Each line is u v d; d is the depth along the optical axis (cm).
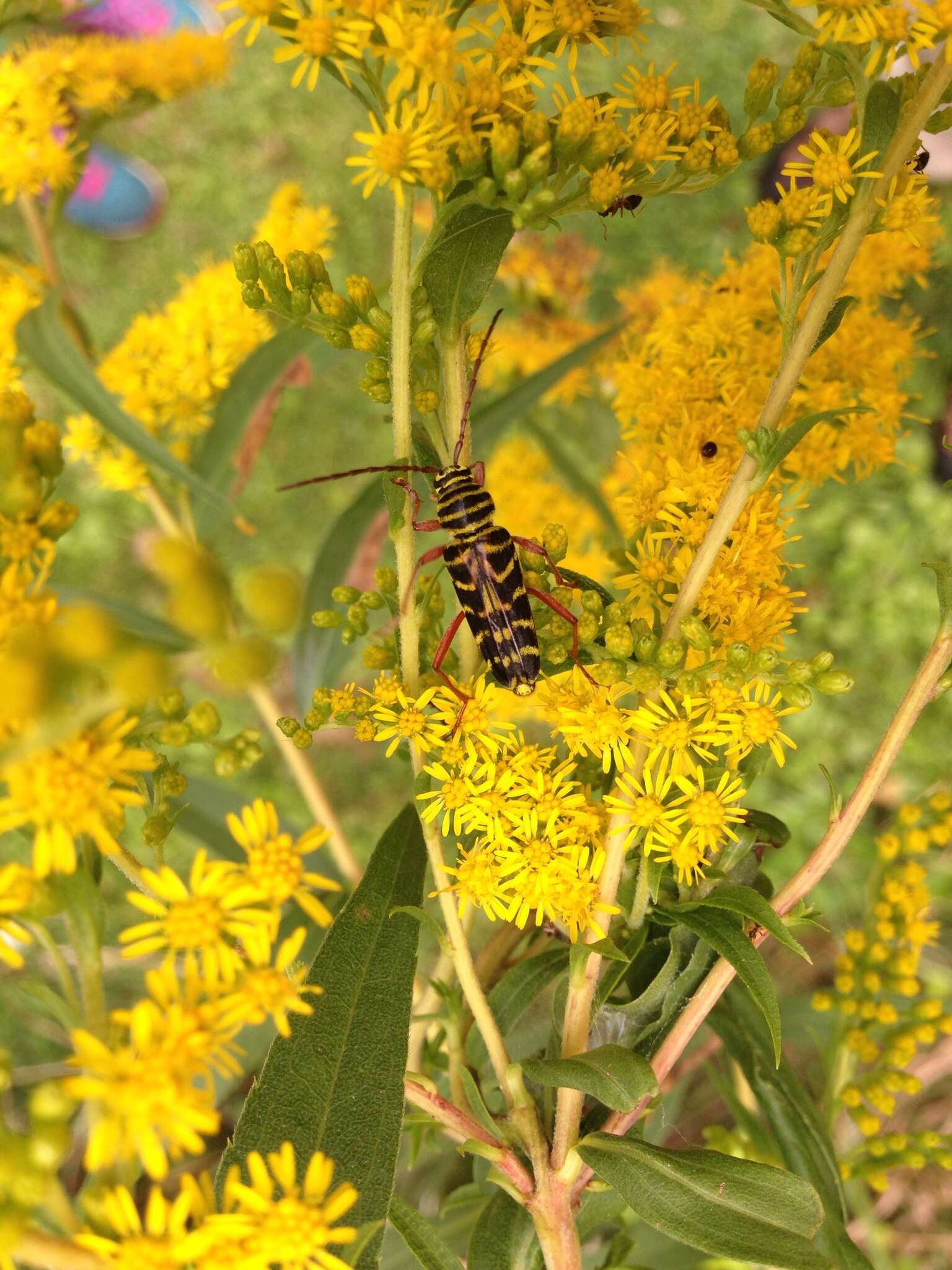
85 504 29
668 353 11
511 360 16
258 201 32
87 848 7
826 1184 9
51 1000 7
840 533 28
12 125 12
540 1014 10
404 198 8
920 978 21
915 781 26
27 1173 6
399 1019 8
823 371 11
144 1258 6
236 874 7
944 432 28
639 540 9
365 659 9
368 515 13
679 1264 12
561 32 8
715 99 9
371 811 27
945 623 8
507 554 9
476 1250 9
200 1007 6
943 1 7
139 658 6
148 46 12
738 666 8
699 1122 19
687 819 8
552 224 8
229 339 12
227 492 13
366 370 9
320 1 7
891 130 8
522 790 8
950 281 28
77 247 31
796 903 8
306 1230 6
